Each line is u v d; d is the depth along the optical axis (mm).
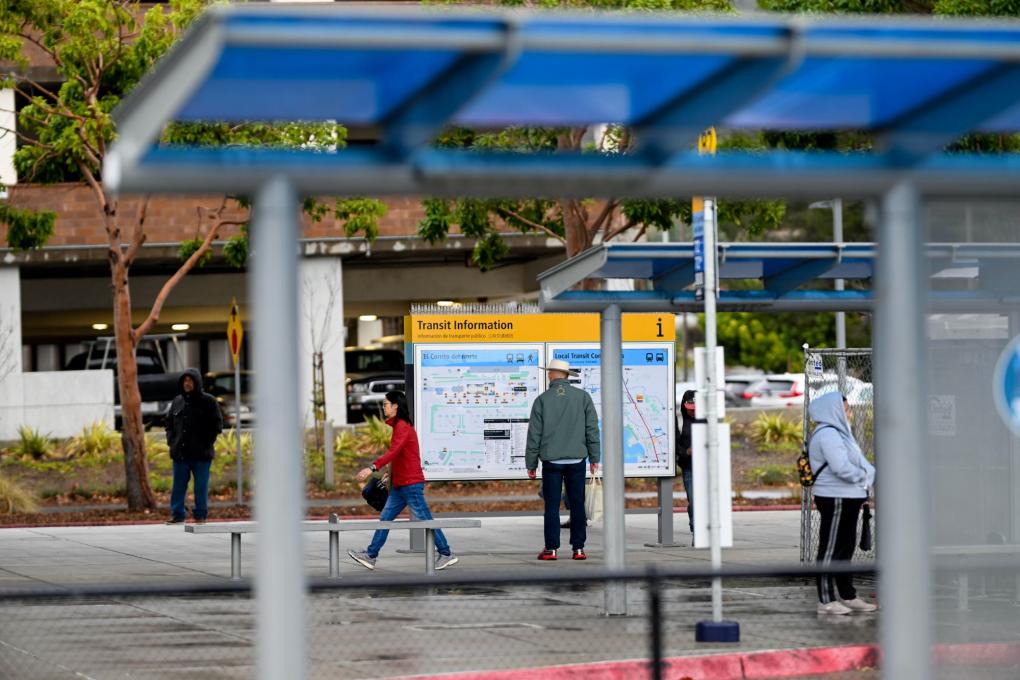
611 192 14930
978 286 27094
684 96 14859
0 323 74812
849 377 33062
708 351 24172
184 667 21656
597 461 36906
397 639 23188
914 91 15391
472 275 96938
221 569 35625
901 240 15312
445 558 35656
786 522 48719
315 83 14234
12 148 72688
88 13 50125
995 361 26766
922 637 14961
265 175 14031
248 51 13039
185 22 52094
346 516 51938
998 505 26938
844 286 83688
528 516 51781
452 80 13820
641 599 27047
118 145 13109
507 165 14586
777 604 26609
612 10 50094
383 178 14398
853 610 26016
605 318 26734
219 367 102875
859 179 15305
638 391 40344
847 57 13984
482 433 39875
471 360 39875
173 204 78438
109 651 22672
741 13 49938
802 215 119875
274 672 13797
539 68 14117
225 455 64250
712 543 23781
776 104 15789
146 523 49438
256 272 14016
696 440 24125
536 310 40688
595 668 21359
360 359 89312
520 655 22156
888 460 15125
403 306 101688
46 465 63031
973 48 13984
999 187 15492
